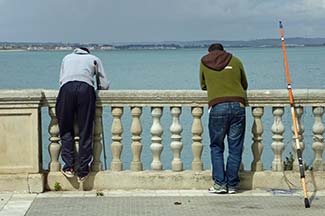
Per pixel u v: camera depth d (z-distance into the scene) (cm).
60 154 851
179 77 6194
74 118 815
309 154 881
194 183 830
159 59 17862
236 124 801
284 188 830
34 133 811
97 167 835
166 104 829
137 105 829
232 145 805
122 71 7956
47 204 755
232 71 800
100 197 790
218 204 755
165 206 745
